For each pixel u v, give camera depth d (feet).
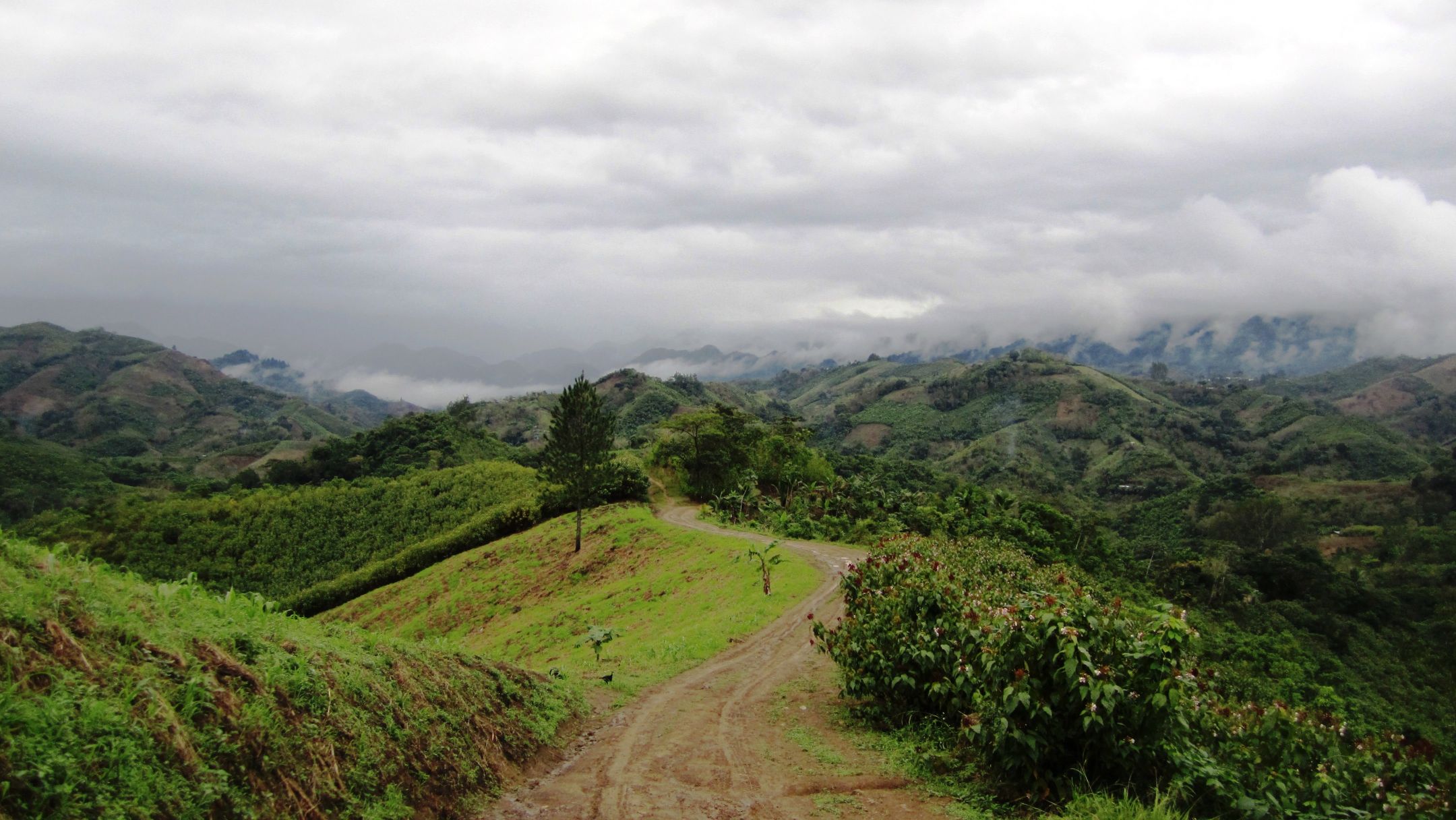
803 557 117.50
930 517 176.24
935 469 506.89
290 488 242.37
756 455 223.92
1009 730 24.12
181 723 15.61
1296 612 195.72
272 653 20.03
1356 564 277.44
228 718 16.69
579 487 158.10
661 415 585.63
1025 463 491.31
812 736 33.73
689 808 24.11
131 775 13.80
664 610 103.19
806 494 200.23
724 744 32.32
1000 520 186.19
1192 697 24.35
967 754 28.40
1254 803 21.61
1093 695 22.59
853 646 37.81
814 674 49.65
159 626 17.97
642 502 193.36
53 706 13.82
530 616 131.85
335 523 211.61
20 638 14.80
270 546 200.34
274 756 17.11
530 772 27.14
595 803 24.26
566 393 156.35
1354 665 167.53
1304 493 392.06
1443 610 209.87
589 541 160.25
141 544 194.08
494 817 22.18
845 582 42.98
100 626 16.60
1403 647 184.75
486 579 158.71
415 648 28.09
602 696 41.24
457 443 319.68
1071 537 209.67
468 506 215.51
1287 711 24.73
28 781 12.40
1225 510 324.80
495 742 26.68
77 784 13.00
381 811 18.92
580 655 83.41
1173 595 207.92
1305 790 22.48
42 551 18.70
